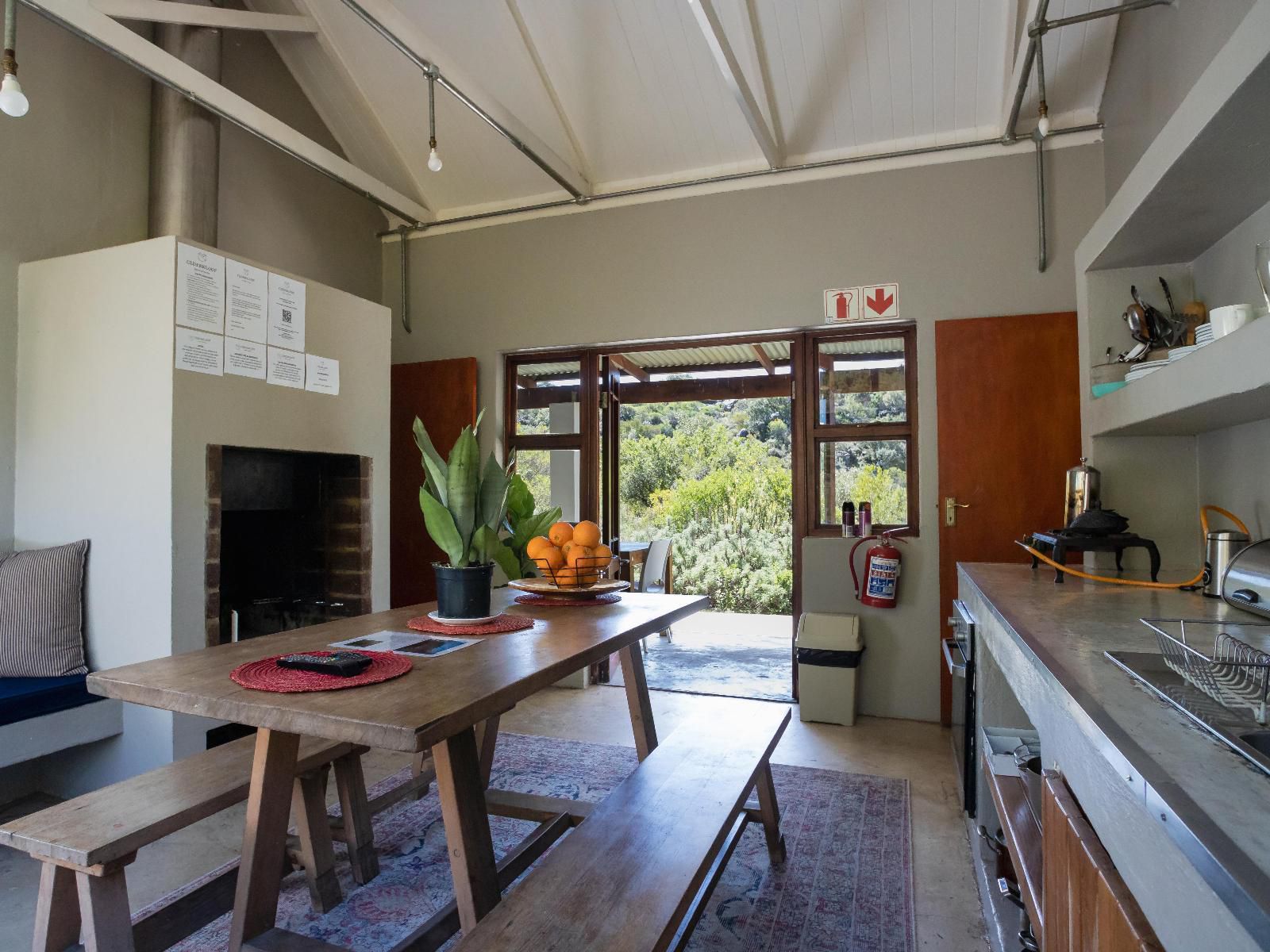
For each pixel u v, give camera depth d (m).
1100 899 1.01
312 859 2.27
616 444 5.19
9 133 3.30
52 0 2.92
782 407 11.03
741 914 2.26
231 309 3.33
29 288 3.37
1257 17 1.67
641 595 2.62
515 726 4.04
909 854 2.63
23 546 3.37
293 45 4.50
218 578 3.24
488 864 1.69
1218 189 2.38
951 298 4.12
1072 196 3.93
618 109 4.39
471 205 5.14
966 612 2.83
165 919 1.78
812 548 4.38
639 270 4.70
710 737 2.42
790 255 4.39
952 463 4.05
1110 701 1.12
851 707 4.07
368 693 1.40
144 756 3.08
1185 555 3.06
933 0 3.63
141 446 3.11
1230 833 0.67
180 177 3.75
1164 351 2.85
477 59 4.28
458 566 2.04
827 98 4.10
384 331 4.29
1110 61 3.67
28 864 2.58
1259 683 1.07
